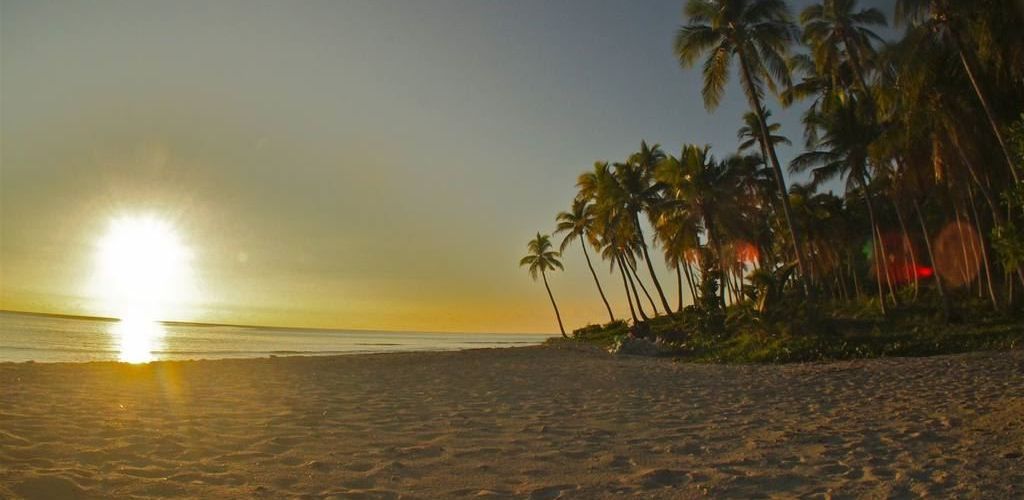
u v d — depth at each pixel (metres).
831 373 14.59
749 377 15.15
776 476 5.52
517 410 10.05
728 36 23.67
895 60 21.27
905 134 24.09
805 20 28.89
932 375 12.81
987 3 18.66
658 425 8.50
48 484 4.71
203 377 15.17
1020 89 21.70
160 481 5.11
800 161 32.81
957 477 5.24
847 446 6.69
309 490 5.04
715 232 37.78
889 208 42.19
